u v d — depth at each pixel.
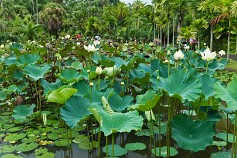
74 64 6.98
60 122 5.59
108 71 5.46
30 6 44.00
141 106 3.36
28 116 5.82
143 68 5.85
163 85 3.86
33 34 21.97
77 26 31.91
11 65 6.82
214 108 4.23
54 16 29.02
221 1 18.30
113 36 31.64
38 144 4.72
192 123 3.75
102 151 4.48
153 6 31.84
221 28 19.55
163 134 5.17
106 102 3.42
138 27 37.28
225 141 4.70
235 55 24.12
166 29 31.84
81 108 3.95
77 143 4.79
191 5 25.31
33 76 5.62
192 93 3.51
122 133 5.28
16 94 7.26
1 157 4.12
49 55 9.48
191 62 7.86
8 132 5.23
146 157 4.38
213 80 4.23
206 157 4.38
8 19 29.84
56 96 3.79
